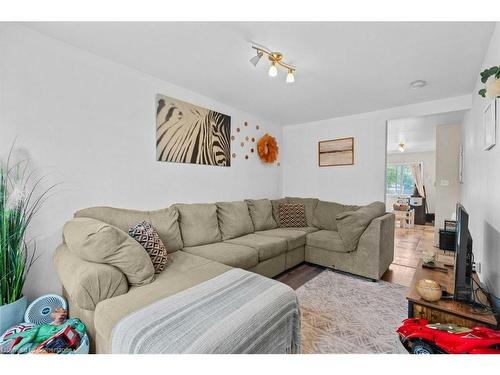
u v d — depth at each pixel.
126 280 1.45
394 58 2.04
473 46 1.84
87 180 2.00
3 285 1.43
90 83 2.01
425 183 7.85
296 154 4.38
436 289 1.36
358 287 2.51
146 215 2.19
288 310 1.32
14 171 1.64
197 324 1.06
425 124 4.36
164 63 2.20
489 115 1.75
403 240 4.85
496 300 1.37
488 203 1.81
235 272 1.69
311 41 1.80
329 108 3.46
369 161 3.60
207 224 2.63
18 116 1.65
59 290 1.84
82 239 1.38
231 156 3.42
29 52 1.69
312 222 3.81
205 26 1.65
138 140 2.36
